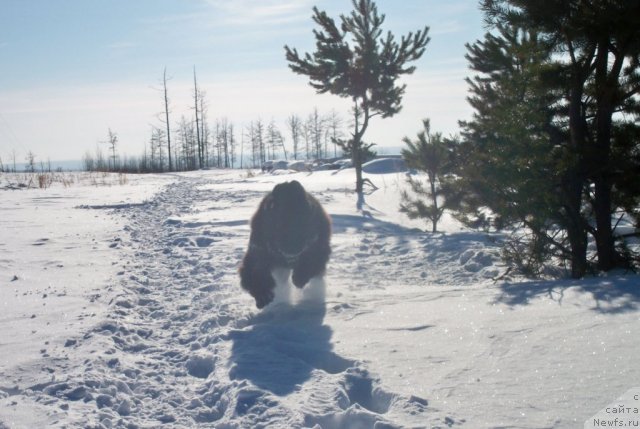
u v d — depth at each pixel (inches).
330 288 307.6
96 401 157.0
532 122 293.9
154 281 324.2
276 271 281.9
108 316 242.1
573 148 283.7
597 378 145.9
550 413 131.6
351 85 801.6
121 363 186.7
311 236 255.3
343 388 157.6
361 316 226.8
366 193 818.2
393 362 172.6
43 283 306.2
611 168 283.6
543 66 284.2
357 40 801.6
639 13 247.6
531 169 287.7
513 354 168.7
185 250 422.9
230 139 3966.5
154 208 752.3
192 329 230.2
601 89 274.7
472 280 326.6
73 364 183.9
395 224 569.6
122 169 2507.4
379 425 131.6
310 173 1370.6
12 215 642.8
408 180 555.2
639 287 220.2
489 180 308.3
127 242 465.4
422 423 131.3
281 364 176.2
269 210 248.5
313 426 136.3
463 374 158.9
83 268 351.3
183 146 3353.8
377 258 401.4
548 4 265.3
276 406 145.1
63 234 497.0
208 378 174.7
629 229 401.1
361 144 827.4
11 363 183.6
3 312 247.0
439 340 188.4
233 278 321.7
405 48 805.2
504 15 289.4
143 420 148.6
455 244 426.0
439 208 524.7
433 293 259.0
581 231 290.8
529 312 207.0
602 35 257.9
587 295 218.2
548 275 319.6
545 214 281.7
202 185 1237.7
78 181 1419.8
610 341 168.1
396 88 810.2
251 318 242.1
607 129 289.3
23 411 147.3
